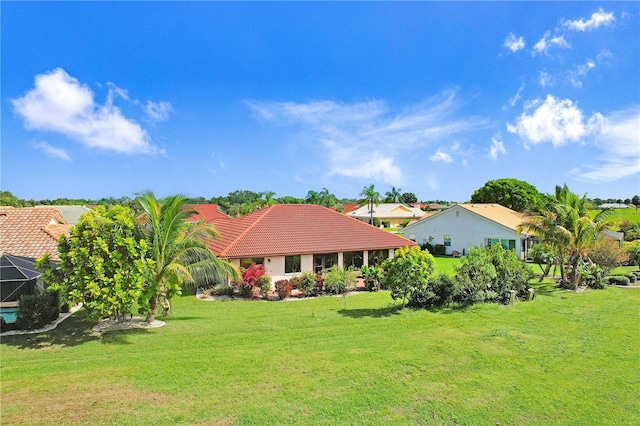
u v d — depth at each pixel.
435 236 49.69
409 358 12.14
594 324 16.27
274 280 27.73
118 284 14.64
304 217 33.09
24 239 21.30
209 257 18.31
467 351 12.79
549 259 29.59
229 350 12.96
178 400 9.30
